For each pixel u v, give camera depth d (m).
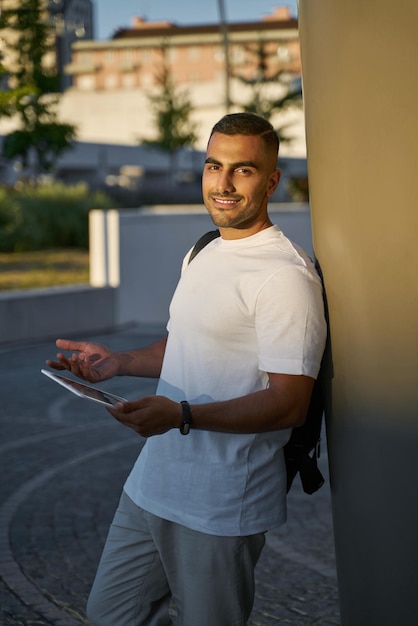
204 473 2.40
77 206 25.75
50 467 6.66
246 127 2.38
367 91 2.04
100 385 9.79
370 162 2.05
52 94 13.65
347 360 2.21
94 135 59.97
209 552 2.40
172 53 106.69
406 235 2.02
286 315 2.28
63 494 6.00
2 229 23.45
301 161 39.28
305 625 4.02
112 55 108.06
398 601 2.16
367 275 2.10
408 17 1.97
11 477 6.40
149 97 45.09
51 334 13.20
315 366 2.30
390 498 2.13
